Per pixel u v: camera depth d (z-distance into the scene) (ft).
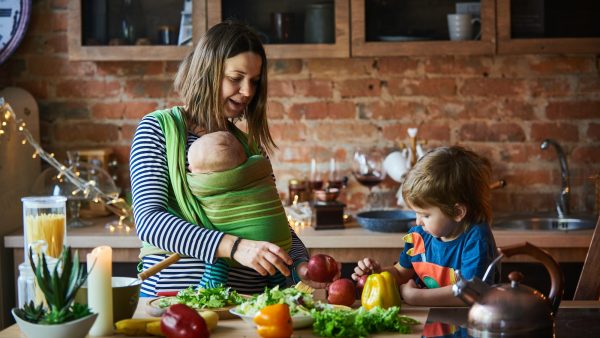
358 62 12.54
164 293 6.80
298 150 12.66
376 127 12.60
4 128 11.20
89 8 11.78
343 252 10.82
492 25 11.54
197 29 11.67
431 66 12.50
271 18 11.71
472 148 12.57
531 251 5.64
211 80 7.30
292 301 6.03
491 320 5.37
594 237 7.27
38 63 12.67
